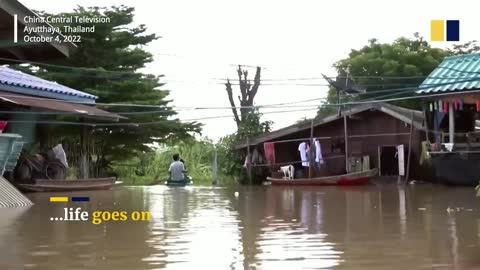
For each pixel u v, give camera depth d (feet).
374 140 81.30
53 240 25.66
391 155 81.20
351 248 23.15
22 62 44.01
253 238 25.96
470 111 69.82
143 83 85.81
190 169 101.60
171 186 74.74
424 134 77.46
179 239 25.81
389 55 101.91
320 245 23.93
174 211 38.75
